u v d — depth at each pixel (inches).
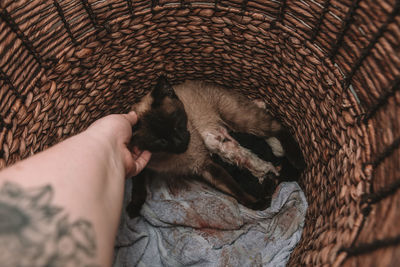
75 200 6.9
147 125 18.6
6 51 12.7
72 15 15.2
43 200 6.6
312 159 17.9
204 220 19.7
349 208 12.8
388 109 11.8
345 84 14.2
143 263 18.9
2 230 5.9
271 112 20.7
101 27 16.3
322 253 12.6
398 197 9.7
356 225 11.4
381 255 8.5
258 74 19.2
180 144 19.1
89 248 6.6
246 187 21.3
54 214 6.5
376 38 11.8
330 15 13.7
